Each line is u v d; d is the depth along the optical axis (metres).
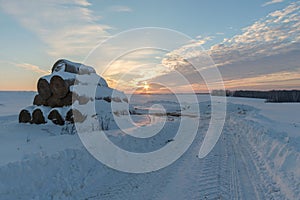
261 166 7.43
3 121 13.26
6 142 8.03
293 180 5.64
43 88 13.05
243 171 7.01
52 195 5.28
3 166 5.28
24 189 5.13
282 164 6.95
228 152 9.55
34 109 12.28
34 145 7.68
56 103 12.84
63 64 14.38
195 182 6.22
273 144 9.30
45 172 5.78
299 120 19.83
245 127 16.56
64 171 6.14
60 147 7.54
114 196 5.43
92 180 6.25
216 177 6.55
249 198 5.18
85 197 5.39
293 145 8.38
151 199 5.25
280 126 14.96
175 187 5.91
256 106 44.12
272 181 6.04
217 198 5.23
